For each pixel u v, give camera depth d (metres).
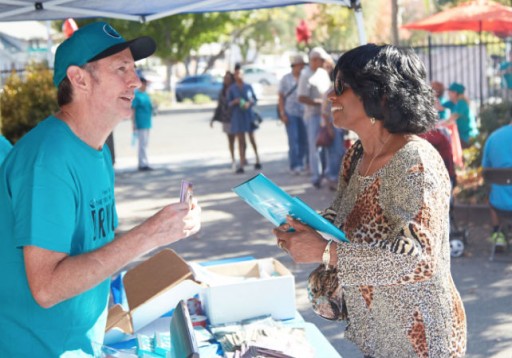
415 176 2.56
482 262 7.84
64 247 2.54
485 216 9.49
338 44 20.95
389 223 2.64
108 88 2.69
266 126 24.80
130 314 3.67
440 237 2.57
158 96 36.78
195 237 9.45
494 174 7.59
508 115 11.76
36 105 13.21
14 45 18.59
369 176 2.71
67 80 2.70
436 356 2.63
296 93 13.84
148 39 2.80
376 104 2.67
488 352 5.62
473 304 6.62
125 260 2.57
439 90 11.93
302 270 7.81
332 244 2.65
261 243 9.06
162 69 56.44
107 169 2.88
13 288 2.62
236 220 10.36
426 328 2.63
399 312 2.64
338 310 3.01
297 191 12.39
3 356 2.67
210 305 3.68
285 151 17.97
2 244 2.62
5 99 13.18
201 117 30.06
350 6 5.38
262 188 2.69
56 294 2.52
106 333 3.60
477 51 16.33
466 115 11.91
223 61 72.62
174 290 3.73
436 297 2.63
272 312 3.77
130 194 12.98
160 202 12.14
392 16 14.15
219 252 8.73
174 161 17.08
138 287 3.80
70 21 13.71
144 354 3.37
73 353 2.71
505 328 6.05
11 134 13.22
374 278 2.56
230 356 3.25
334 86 2.80
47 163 2.55
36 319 2.64
